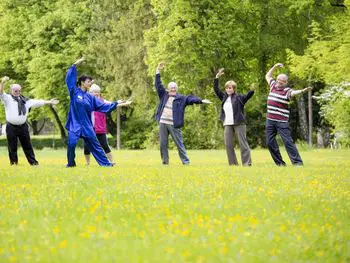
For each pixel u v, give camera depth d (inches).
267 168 826.8
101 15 2440.9
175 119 954.1
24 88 2810.0
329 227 430.9
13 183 631.8
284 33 2101.4
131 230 413.7
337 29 1624.0
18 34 2694.4
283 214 467.8
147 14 2306.8
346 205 513.3
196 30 2014.0
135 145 2709.2
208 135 2293.3
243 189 593.3
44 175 705.0
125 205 498.9
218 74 924.0
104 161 877.8
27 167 840.9
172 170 787.4
